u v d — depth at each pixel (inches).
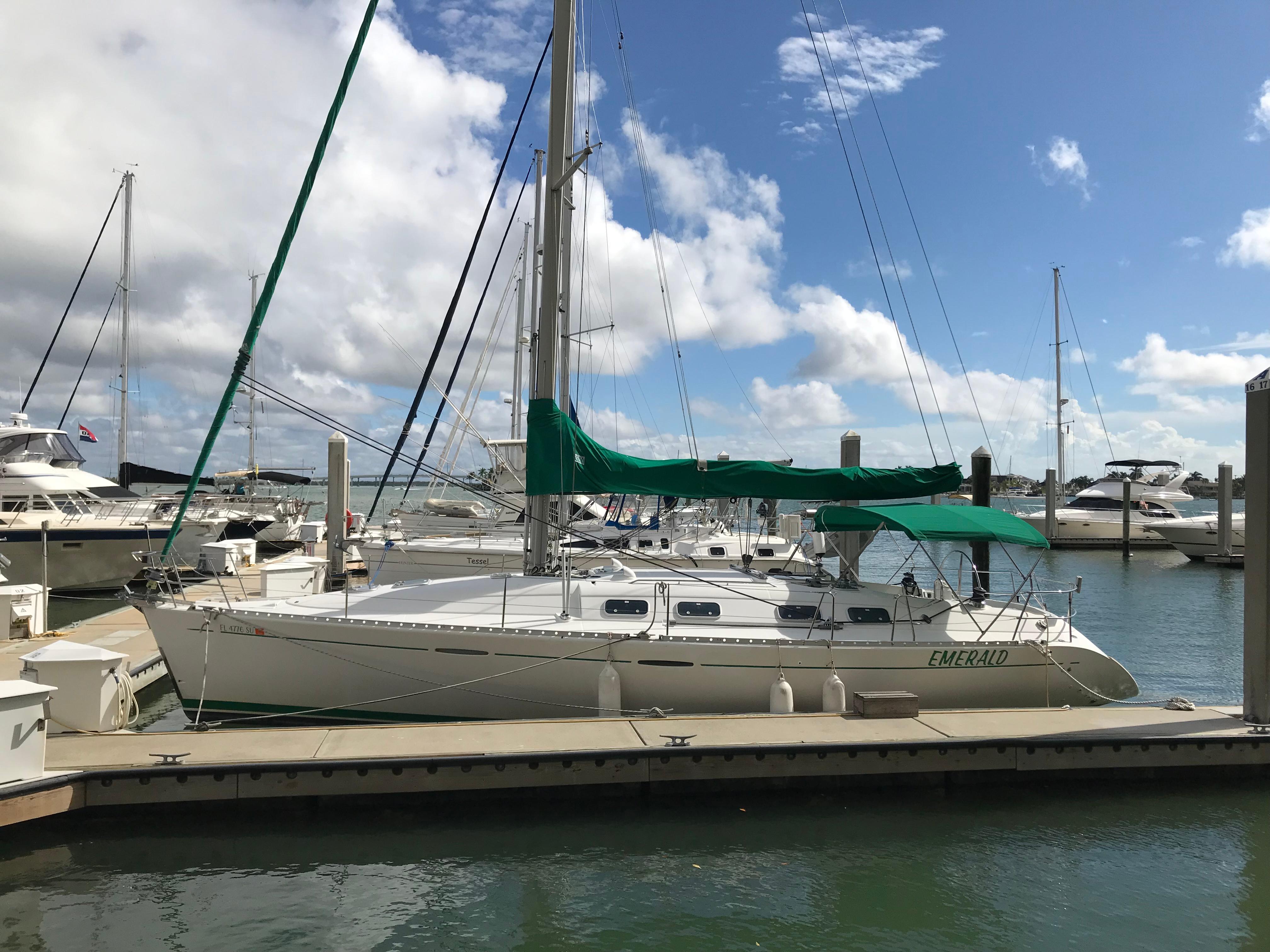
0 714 261.0
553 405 396.5
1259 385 340.8
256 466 1450.5
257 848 268.7
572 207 470.0
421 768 292.2
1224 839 287.3
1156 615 837.2
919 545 438.9
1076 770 327.0
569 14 420.2
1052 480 1595.7
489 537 823.7
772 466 395.2
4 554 746.8
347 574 620.4
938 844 281.3
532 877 256.2
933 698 385.1
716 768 309.0
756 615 393.7
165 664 434.6
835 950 221.0
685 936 226.2
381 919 231.6
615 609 393.4
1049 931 231.8
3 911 232.1
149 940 219.3
